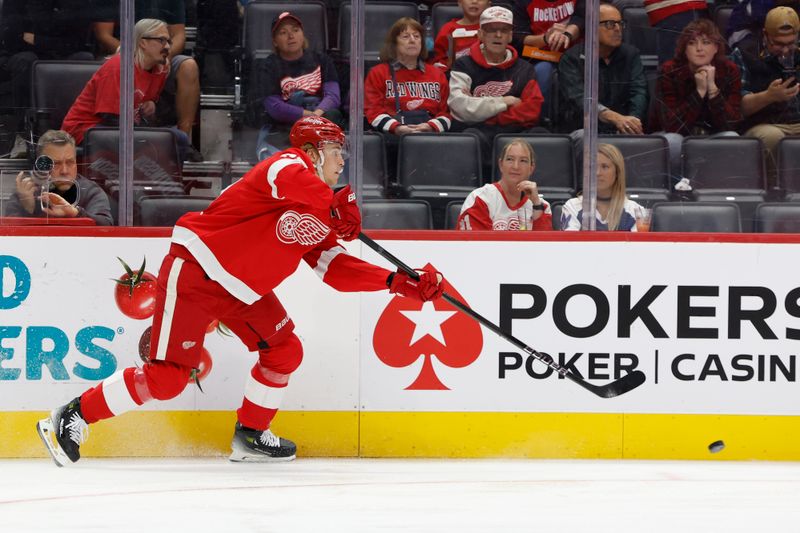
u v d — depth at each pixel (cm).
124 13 1596
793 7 1647
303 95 1645
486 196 1647
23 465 1500
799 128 1667
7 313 1547
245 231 1410
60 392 1555
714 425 1591
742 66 1666
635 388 1591
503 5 1645
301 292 1574
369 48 1661
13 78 1591
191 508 1197
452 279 1586
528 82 1652
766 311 1591
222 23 1628
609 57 1656
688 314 1591
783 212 1664
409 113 1655
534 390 1588
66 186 1594
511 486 1359
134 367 1491
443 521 1142
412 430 1586
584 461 1573
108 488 1319
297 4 1631
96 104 1599
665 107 1661
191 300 1417
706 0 1658
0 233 1544
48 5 1586
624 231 1628
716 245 1588
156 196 1619
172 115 1622
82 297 1555
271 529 1094
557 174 1650
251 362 1577
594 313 1589
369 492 1307
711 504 1251
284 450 1539
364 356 1584
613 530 1107
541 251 1586
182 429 1575
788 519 1170
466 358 1586
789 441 1595
